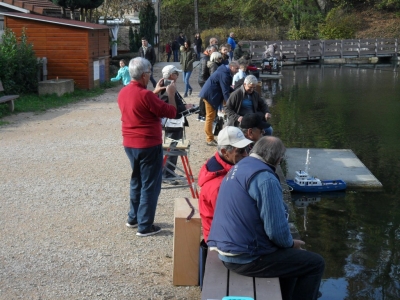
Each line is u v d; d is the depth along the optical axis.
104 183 7.91
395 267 6.29
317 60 40.12
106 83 20.22
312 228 7.48
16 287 4.76
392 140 12.92
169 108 5.60
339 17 47.69
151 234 5.97
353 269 6.23
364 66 37.03
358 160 10.66
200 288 4.82
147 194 5.83
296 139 13.02
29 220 6.39
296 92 21.91
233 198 3.95
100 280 4.94
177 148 7.04
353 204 8.45
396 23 49.03
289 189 8.51
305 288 4.09
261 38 46.03
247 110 9.08
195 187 7.28
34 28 18.12
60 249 5.59
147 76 5.63
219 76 10.09
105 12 29.77
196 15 49.25
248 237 3.93
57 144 10.44
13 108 13.93
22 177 8.16
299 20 47.56
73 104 15.79
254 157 4.07
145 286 4.85
